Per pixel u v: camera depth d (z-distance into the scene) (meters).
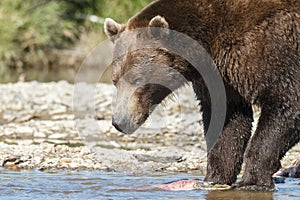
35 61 37.84
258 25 11.68
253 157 11.67
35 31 37.59
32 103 22.19
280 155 11.71
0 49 37.06
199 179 12.92
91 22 38.50
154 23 11.93
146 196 11.50
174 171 13.99
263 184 11.78
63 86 25.97
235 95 12.16
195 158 15.16
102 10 38.38
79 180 12.82
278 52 11.52
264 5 11.80
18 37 37.59
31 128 18.44
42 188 12.08
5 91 24.56
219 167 12.33
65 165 14.22
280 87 11.50
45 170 13.87
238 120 12.28
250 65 11.63
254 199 11.31
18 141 17.12
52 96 23.31
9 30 37.22
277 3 11.79
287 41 11.58
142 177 13.24
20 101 22.39
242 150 12.38
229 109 12.23
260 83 11.61
